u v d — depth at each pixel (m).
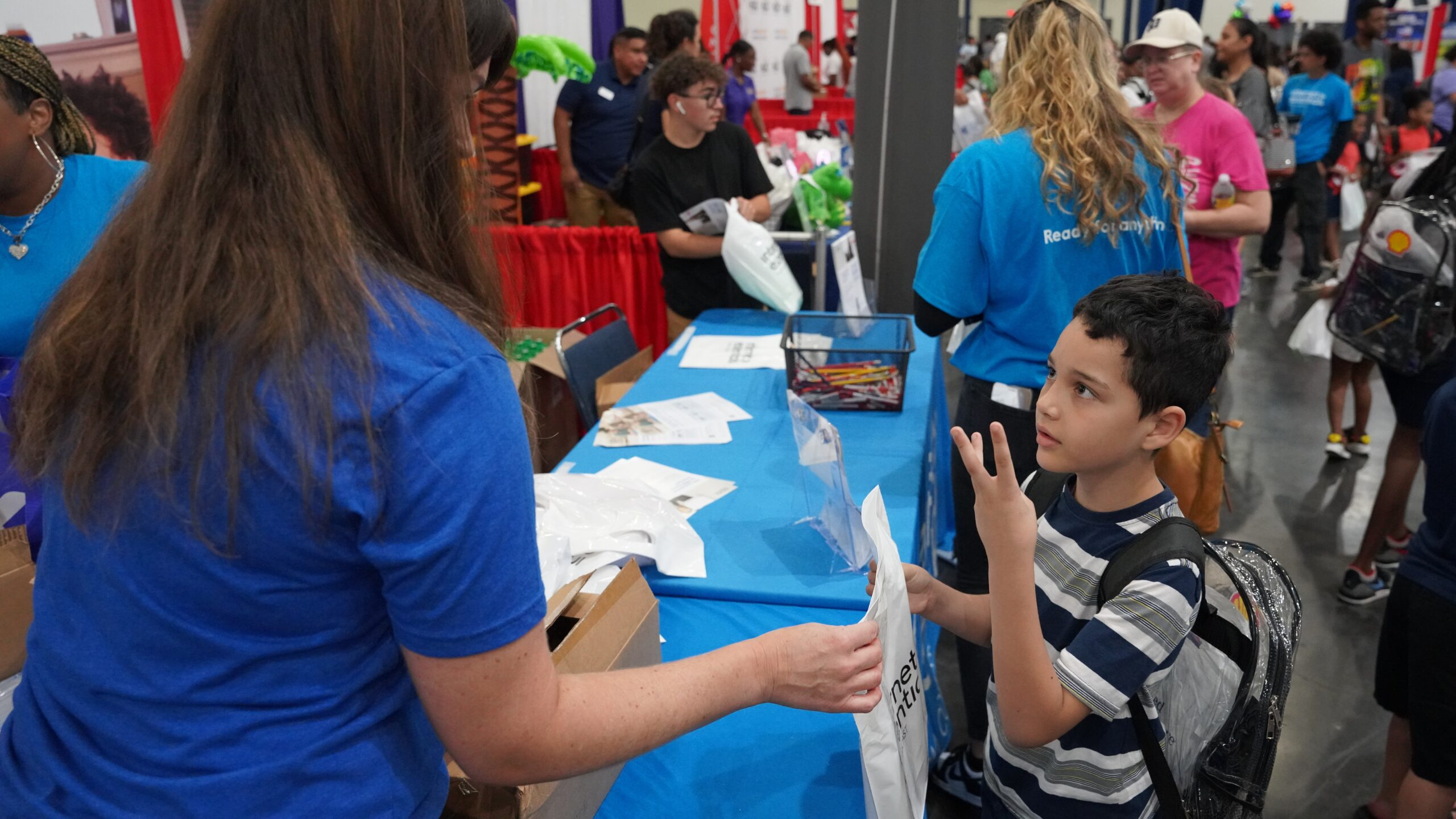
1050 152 1.59
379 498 0.55
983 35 16.45
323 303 0.54
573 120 5.06
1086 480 1.05
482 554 0.56
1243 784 1.01
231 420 0.53
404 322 0.56
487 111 4.55
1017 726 0.90
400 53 0.58
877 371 2.12
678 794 1.04
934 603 1.16
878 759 0.84
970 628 1.19
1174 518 1.01
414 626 0.57
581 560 1.37
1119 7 12.98
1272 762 1.00
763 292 2.77
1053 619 1.07
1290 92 6.18
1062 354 1.01
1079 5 1.63
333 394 0.53
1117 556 1.00
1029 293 1.69
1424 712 1.56
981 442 0.86
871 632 0.82
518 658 0.59
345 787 0.61
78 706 0.61
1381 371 2.56
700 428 2.06
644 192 3.01
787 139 4.96
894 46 2.90
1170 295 0.96
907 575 1.13
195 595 0.57
